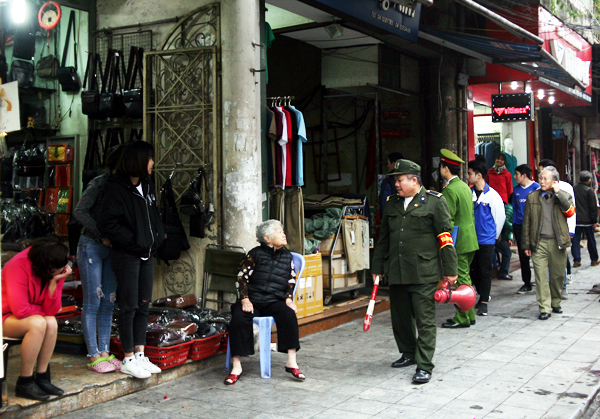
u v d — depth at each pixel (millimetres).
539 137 17453
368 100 11344
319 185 11391
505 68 11414
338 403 4242
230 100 5754
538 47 8703
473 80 11805
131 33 6516
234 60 5738
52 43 7453
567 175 19234
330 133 11484
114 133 6883
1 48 6902
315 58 9953
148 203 4574
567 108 19172
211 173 5898
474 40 9172
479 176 7281
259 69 6047
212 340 5176
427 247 4871
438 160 10961
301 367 5238
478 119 16172
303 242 6676
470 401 4230
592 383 4598
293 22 8547
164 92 6188
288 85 9367
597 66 17422
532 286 9398
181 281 6035
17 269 3803
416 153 11164
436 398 4312
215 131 5789
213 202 5820
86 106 6586
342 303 7480
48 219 7250
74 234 6605
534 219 7176
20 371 4227
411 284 4883
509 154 14680
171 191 5715
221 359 5379
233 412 4082
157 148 6184
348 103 11375
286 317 4922
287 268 5105
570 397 4277
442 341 6070
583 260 12555
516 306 7895
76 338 4973
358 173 11445
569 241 7094
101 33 6703
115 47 6668
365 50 9703
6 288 3797
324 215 7406
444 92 11016
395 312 5188
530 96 11656
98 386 4230
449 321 6738
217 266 5770
